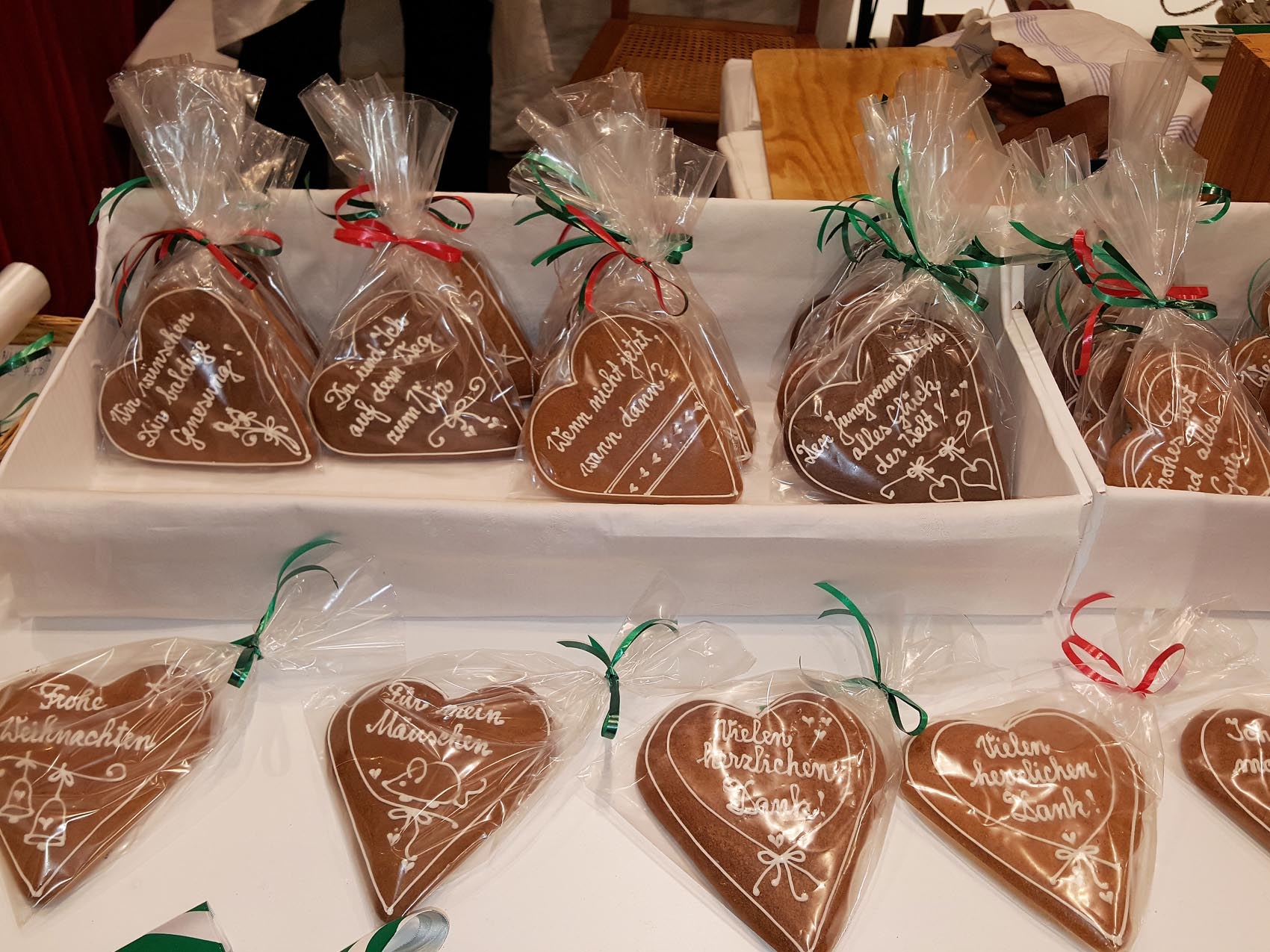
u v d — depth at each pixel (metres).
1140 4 2.05
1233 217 0.95
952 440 0.87
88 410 0.89
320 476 0.91
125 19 1.97
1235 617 0.83
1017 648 0.81
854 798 0.68
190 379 0.88
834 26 2.35
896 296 0.92
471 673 0.76
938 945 0.63
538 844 0.68
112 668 0.74
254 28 1.42
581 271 0.96
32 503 0.72
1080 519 0.75
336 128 0.89
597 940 0.63
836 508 0.74
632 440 0.86
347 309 0.93
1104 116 1.27
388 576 0.78
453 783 0.68
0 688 0.72
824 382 0.89
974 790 0.69
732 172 1.17
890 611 0.80
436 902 0.64
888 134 0.90
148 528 0.73
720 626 0.80
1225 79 1.09
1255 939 0.64
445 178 1.77
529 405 1.00
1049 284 1.01
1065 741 0.72
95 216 0.90
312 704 0.74
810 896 0.63
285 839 0.67
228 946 0.58
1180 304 0.88
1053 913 0.64
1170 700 0.77
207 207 0.88
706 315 0.97
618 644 0.80
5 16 1.40
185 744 0.70
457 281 0.94
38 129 1.53
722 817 0.67
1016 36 1.50
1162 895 0.66
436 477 0.91
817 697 0.75
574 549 0.75
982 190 0.88
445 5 1.56
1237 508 0.74
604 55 1.97
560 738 0.72
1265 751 0.71
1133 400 0.87
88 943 0.61
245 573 0.77
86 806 0.66
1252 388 0.95
